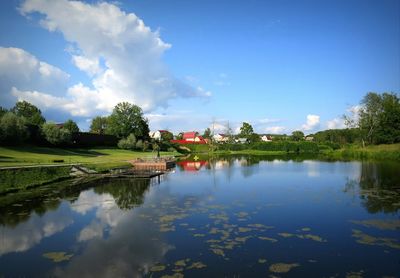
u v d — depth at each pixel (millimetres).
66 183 30828
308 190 25906
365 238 13609
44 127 58938
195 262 11008
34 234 14500
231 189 26781
